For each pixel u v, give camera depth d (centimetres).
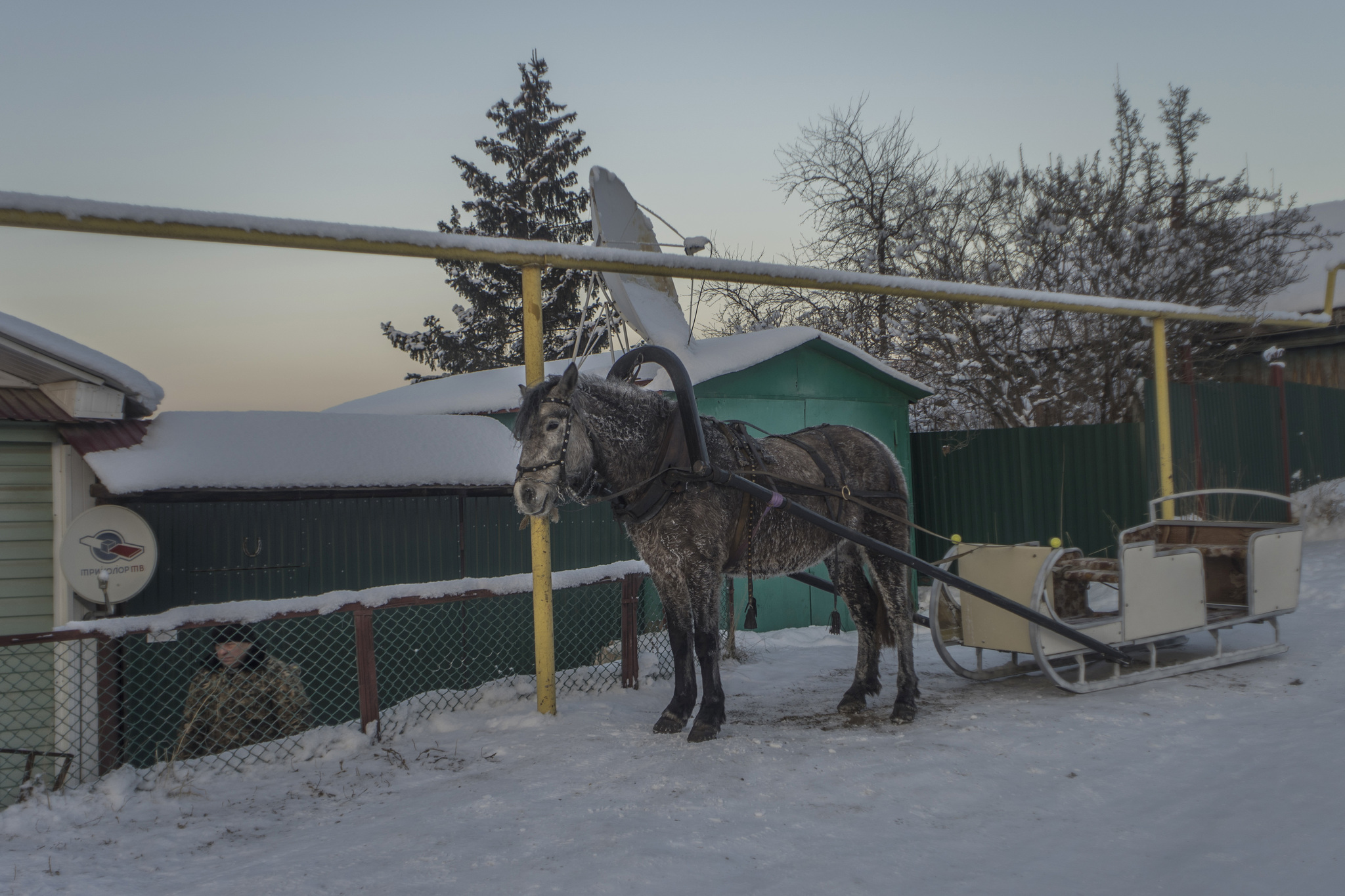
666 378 919
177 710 616
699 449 504
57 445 630
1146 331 1298
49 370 612
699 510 516
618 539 894
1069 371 1346
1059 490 1155
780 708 617
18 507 612
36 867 359
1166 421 888
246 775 491
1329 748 432
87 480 642
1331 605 854
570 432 485
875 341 1866
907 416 1176
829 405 1090
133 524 580
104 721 525
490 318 3556
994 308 1366
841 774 444
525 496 472
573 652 834
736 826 377
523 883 326
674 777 445
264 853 373
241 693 573
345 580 722
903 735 520
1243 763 431
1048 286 1388
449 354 3541
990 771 441
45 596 615
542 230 3569
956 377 1459
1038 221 1403
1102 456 1115
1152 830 358
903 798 408
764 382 1028
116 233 439
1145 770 433
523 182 3681
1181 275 1316
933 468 1286
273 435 731
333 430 776
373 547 739
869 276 677
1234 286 1339
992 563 634
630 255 582
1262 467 1237
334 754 520
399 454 773
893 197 2075
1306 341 1616
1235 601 715
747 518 541
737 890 314
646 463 516
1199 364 1461
